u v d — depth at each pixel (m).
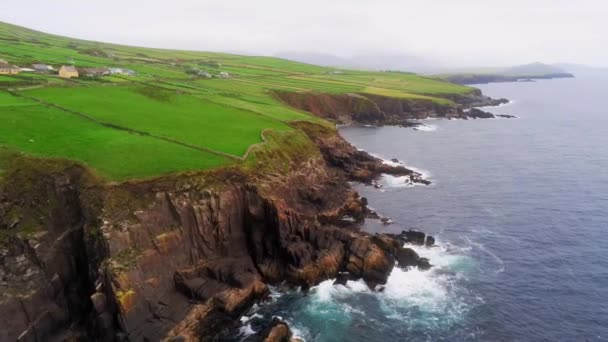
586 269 55.25
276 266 53.31
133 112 77.06
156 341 41.16
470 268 55.75
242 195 55.88
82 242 45.69
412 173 94.44
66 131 60.59
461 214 72.81
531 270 55.25
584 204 76.25
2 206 44.41
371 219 70.31
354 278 53.19
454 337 43.72
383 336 44.00
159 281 45.78
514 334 43.97
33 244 43.28
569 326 44.94
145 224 46.47
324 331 44.69
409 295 50.44
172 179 51.00
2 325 39.34
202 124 76.00
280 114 99.50
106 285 42.03
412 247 60.94
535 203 77.12
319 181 76.12
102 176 48.25
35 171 47.62
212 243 52.44
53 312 42.69
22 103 70.75
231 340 43.38
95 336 42.50
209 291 46.88
